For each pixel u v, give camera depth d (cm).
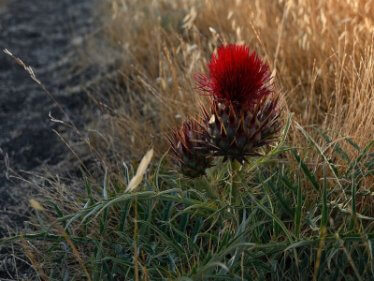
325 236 70
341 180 78
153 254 77
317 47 112
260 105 70
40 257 84
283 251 72
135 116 116
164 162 99
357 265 73
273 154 75
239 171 74
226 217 76
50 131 123
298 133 90
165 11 157
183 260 76
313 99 103
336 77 98
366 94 88
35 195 100
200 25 145
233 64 68
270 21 129
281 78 106
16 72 152
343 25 114
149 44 139
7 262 88
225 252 68
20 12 195
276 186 78
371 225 75
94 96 133
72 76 146
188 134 73
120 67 142
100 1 185
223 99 69
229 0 143
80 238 79
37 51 164
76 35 172
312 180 76
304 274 73
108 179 92
